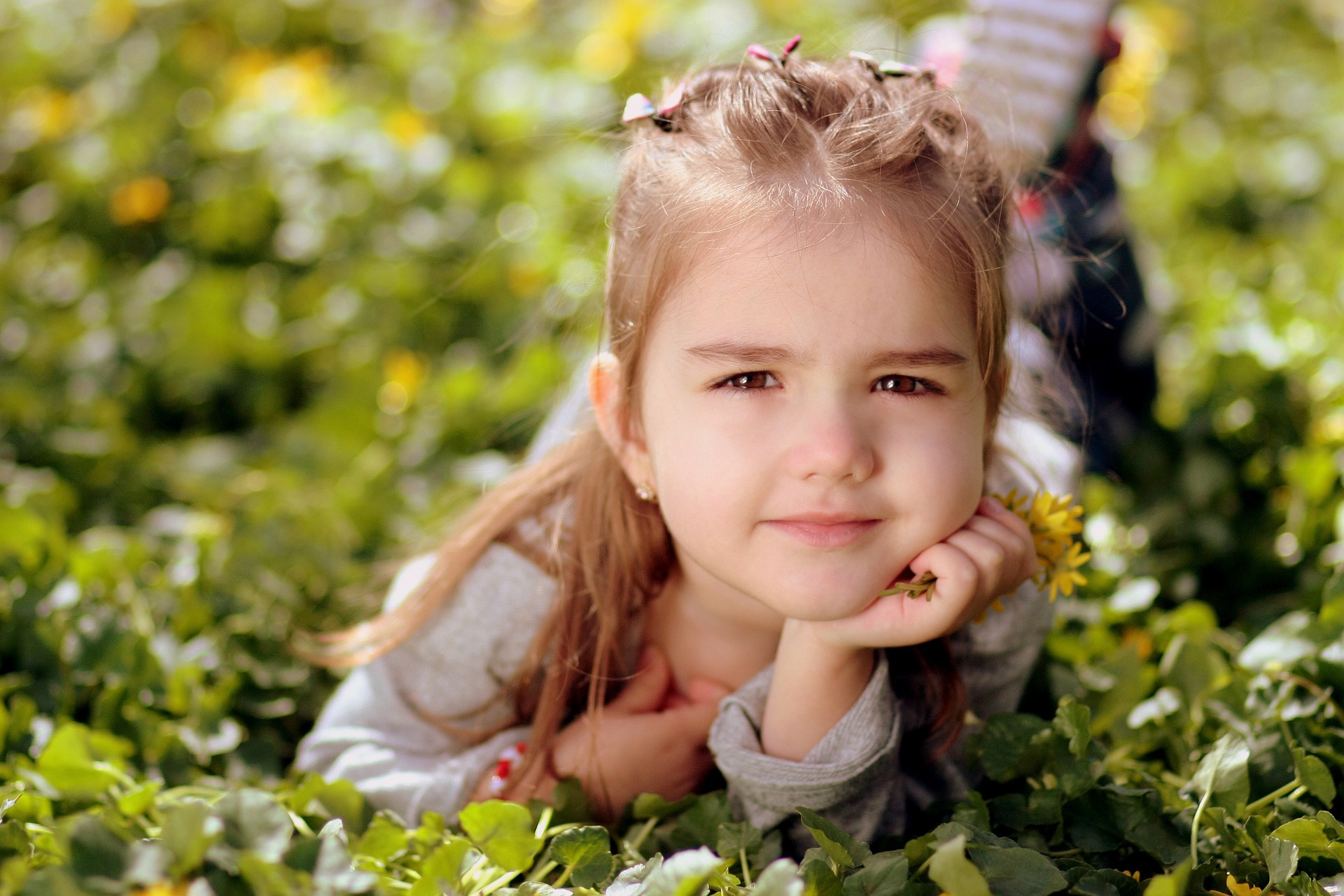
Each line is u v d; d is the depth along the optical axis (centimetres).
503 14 410
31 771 133
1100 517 195
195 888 89
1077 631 172
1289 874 109
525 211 297
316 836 99
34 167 339
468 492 221
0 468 225
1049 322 186
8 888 91
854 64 136
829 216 112
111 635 161
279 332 280
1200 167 372
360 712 152
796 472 109
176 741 151
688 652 147
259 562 191
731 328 111
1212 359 233
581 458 147
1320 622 146
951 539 117
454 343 281
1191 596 194
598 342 156
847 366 109
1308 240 334
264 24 389
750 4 363
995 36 200
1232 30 480
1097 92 224
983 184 129
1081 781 122
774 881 95
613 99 326
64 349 274
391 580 195
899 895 105
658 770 141
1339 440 203
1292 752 129
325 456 246
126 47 369
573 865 117
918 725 141
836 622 119
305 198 307
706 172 119
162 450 256
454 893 110
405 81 360
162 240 320
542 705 142
